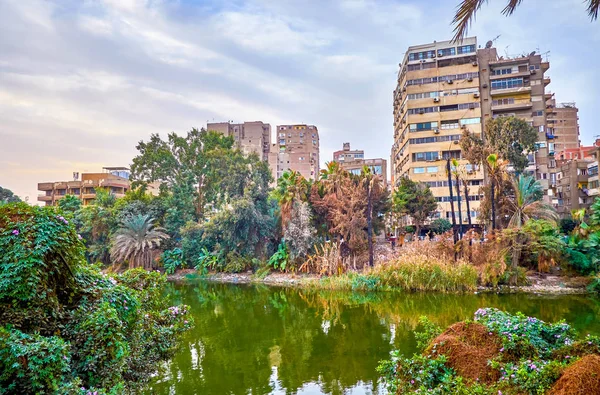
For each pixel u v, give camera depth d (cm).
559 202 5634
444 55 5581
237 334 1623
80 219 4544
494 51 5547
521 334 672
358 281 2636
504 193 3003
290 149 9544
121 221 4044
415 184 4816
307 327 1719
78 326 641
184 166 4619
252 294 2780
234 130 8925
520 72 5409
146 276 1057
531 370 546
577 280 2458
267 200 4119
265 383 1062
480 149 3606
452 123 5478
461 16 738
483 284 2500
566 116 8344
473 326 698
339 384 1041
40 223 612
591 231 2719
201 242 3919
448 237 3070
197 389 1025
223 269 3741
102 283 770
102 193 4959
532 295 2280
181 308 1065
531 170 5066
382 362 706
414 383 625
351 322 1778
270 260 3503
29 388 497
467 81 5459
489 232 2725
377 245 3709
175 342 986
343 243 3241
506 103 5444
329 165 3722
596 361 471
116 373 639
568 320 1681
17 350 496
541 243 2542
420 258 2583
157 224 4219
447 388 565
